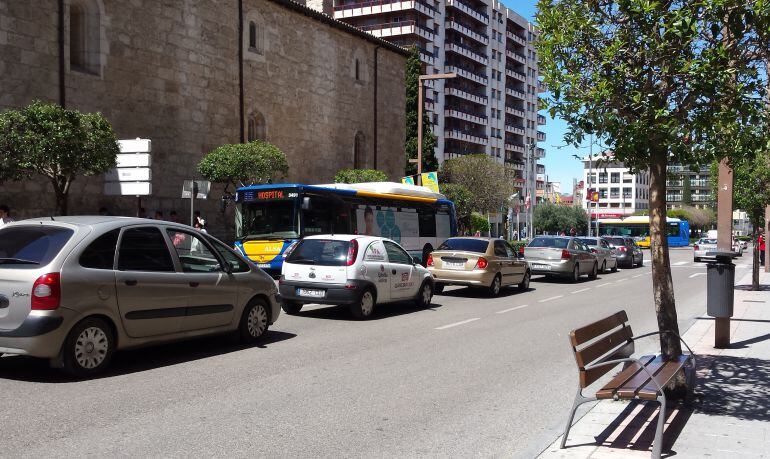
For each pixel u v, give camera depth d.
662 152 6.31
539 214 85.44
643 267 36.56
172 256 8.19
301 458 4.75
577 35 6.29
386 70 43.06
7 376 7.15
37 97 22.25
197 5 28.84
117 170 17.03
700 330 11.11
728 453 4.80
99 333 7.23
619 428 5.47
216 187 29.73
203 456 4.74
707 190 164.75
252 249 18.67
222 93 30.30
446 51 87.56
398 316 13.11
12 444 4.93
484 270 17.20
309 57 36.31
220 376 7.38
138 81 26.14
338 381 7.25
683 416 5.79
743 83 5.95
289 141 34.94
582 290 20.47
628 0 5.89
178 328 8.17
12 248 7.14
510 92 104.12
